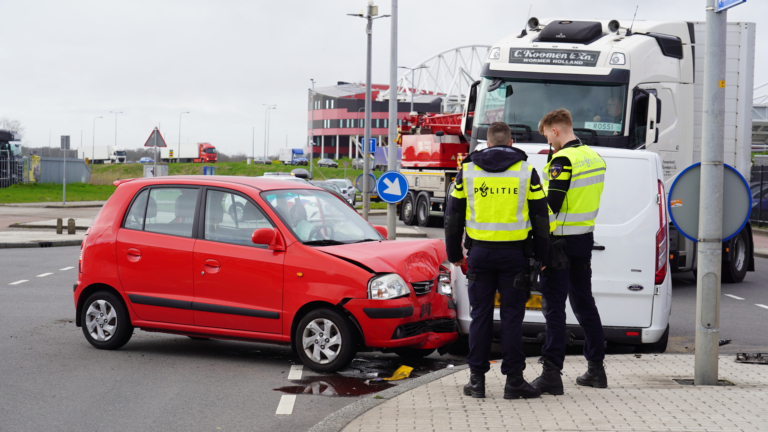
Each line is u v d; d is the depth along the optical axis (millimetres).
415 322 6703
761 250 21000
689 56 12383
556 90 11984
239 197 7160
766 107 55469
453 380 5980
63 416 5324
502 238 5160
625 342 7016
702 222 5660
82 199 51344
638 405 5055
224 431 4977
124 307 7551
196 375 6605
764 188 30172
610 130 11750
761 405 5047
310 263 6664
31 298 11219
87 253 7695
